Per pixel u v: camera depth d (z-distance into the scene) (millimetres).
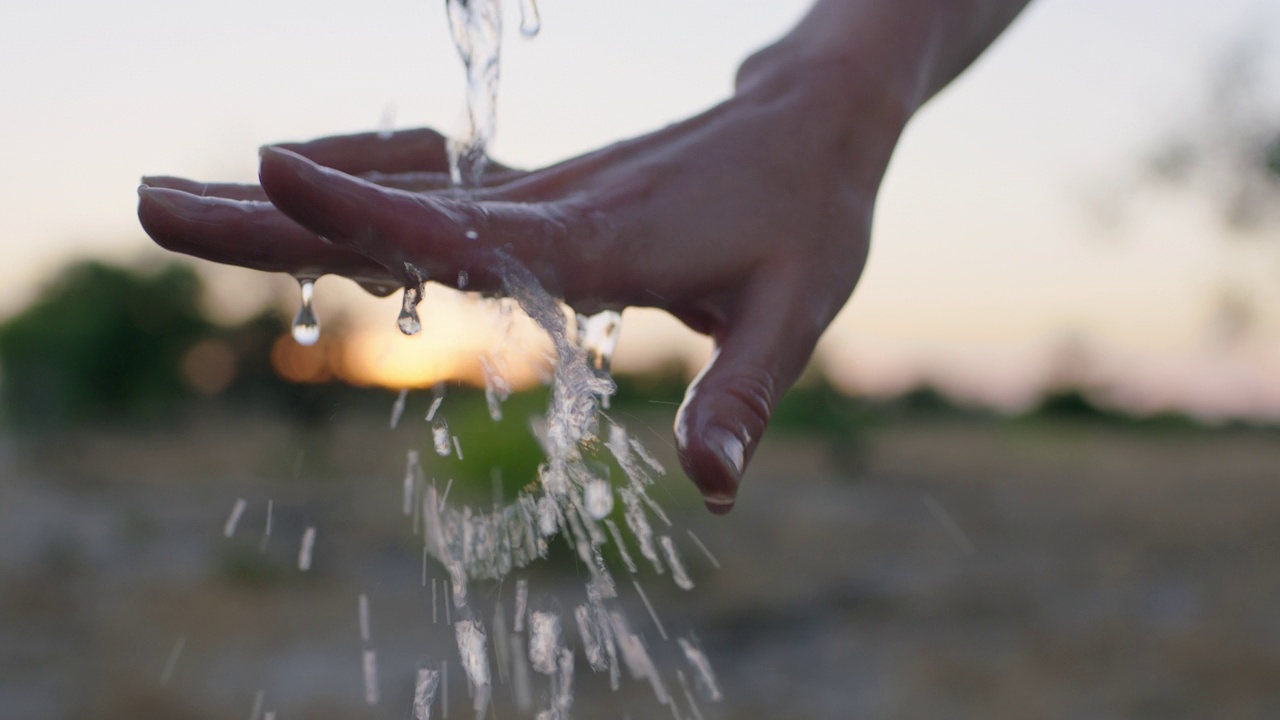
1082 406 22172
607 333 921
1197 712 4402
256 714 4441
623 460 1129
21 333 16766
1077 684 4887
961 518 9531
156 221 776
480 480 4492
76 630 5836
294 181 695
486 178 985
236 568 7004
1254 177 7895
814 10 1152
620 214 885
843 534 8617
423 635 5535
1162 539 8336
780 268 940
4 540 8258
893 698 4727
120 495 10609
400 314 766
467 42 965
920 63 1111
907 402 22234
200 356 16469
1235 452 16344
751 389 869
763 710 4547
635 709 4391
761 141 987
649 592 6379
